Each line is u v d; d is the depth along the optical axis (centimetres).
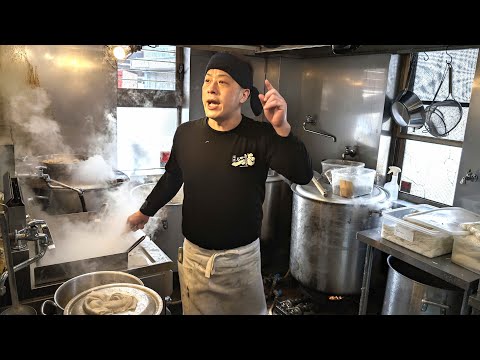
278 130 160
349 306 302
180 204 297
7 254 129
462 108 270
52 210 247
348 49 257
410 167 313
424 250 220
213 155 171
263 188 180
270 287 327
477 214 244
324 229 284
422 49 279
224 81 160
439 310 216
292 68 379
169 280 187
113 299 138
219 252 175
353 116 338
